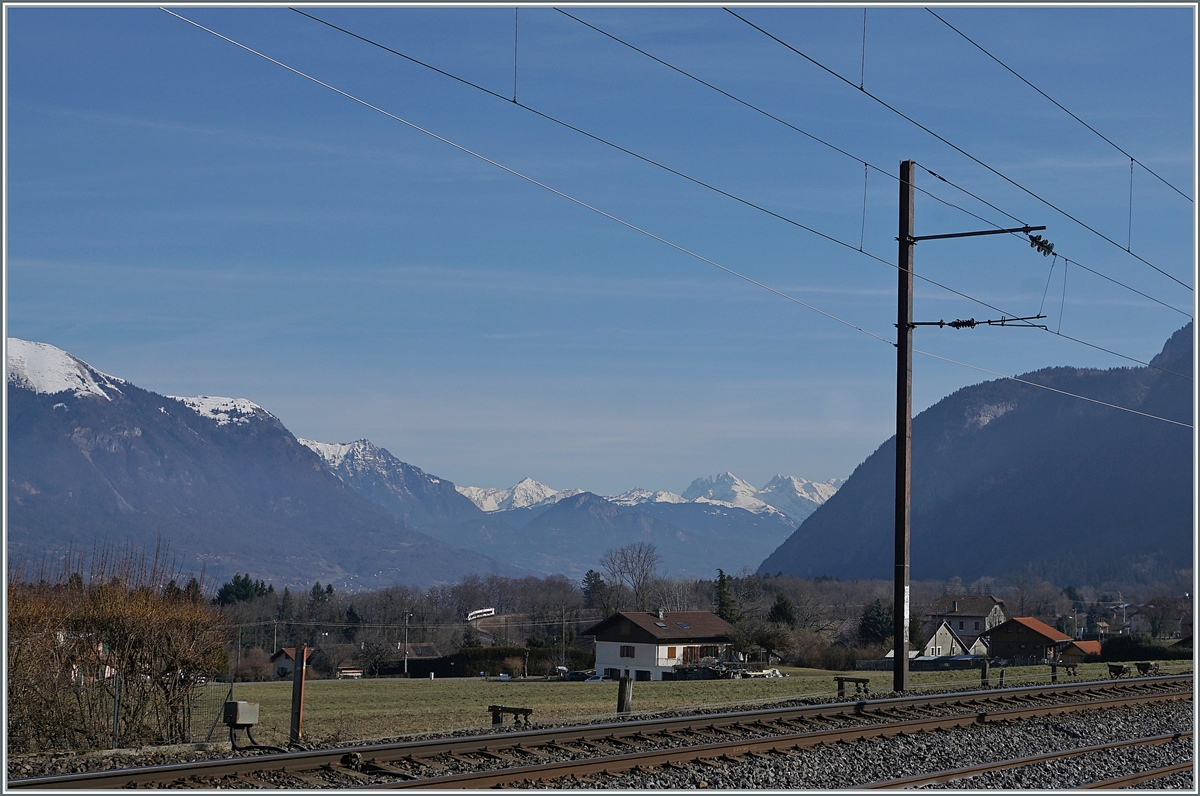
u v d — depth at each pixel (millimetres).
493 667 87500
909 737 15922
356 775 12094
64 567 18266
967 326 23719
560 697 37906
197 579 19391
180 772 11570
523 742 14156
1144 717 18719
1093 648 88438
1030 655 88312
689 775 12570
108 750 14875
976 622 114312
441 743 13461
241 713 14914
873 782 12648
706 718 16062
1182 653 60219
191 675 18484
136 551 19047
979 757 14602
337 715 28297
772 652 81375
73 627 17594
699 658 77875
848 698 21516
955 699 19609
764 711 17094
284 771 12164
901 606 23516
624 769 12805
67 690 16969
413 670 92250
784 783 12539
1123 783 12875
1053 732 16969
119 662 17547
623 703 20188
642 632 76938
